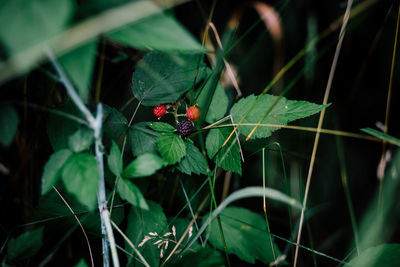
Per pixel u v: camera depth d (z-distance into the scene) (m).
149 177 0.44
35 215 0.40
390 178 0.52
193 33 0.55
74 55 0.31
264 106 0.41
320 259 0.54
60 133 0.39
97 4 0.32
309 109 0.40
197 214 0.47
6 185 0.43
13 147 0.43
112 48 0.44
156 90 0.41
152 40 0.32
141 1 0.32
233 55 0.57
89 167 0.33
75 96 0.33
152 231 0.42
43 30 0.28
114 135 0.40
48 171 0.34
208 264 0.39
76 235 0.41
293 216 0.55
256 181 0.56
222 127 0.41
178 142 0.40
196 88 0.42
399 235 0.51
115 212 0.41
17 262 0.39
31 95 0.40
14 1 0.28
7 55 0.31
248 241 0.45
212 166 0.47
